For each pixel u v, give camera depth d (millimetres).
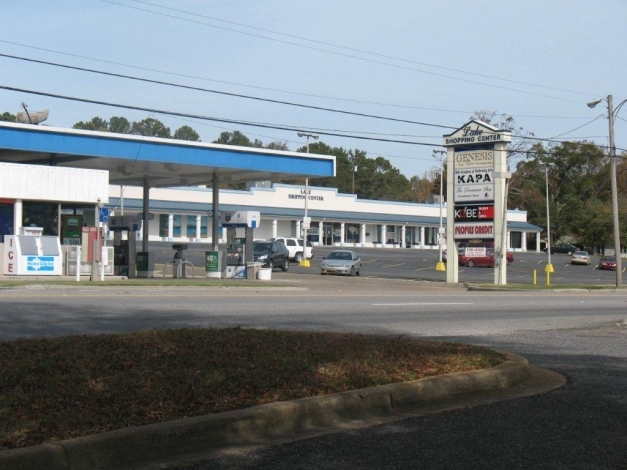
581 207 105625
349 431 7594
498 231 39750
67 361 8867
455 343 12562
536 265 70875
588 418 8461
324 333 12461
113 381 8102
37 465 5883
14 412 6914
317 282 37344
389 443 7223
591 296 32625
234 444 7059
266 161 38656
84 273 31391
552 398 9477
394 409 8617
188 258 56469
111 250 33062
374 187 134125
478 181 40125
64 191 31359
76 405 7250
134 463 6422
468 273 55625
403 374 9531
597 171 111125
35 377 8117
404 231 93750
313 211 85375
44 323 14844
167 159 35250
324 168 41094
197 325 15148
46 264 30312
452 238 40875
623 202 105250
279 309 19438
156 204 73688
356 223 90062
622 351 13938
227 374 8711
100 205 32438
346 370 9414
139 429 6609
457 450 7066
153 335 10844
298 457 6711
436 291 34000
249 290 28906
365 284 38344
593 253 105812
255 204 81500
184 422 6875
